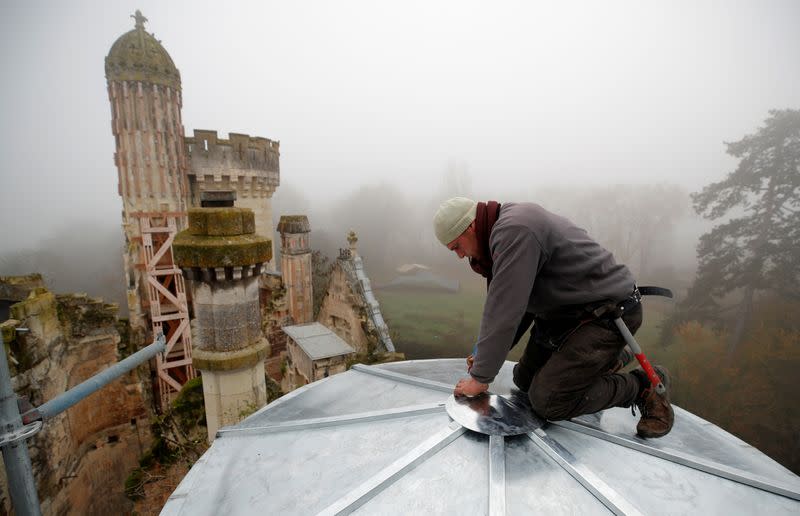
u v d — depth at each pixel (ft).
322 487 5.81
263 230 88.22
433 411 7.09
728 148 92.32
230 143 78.23
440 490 5.36
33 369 26.73
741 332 88.58
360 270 63.98
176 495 6.25
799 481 6.15
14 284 35.76
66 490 29.84
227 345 20.54
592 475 5.48
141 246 69.92
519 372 7.97
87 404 36.01
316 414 7.95
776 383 81.10
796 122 81.71
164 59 69.77
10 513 21.48
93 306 36.37
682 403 89.40
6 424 7.03
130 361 10.14
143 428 41.32
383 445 6.44
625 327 6.35
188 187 74.74
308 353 41.83
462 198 7.18
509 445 6.11
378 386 9.01
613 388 6.57
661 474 5.81
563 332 6.70
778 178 83.20
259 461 6.77
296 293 75.36
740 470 5.91
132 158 68.23
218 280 19.84
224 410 21.03
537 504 5.09
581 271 6.29
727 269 90.99
